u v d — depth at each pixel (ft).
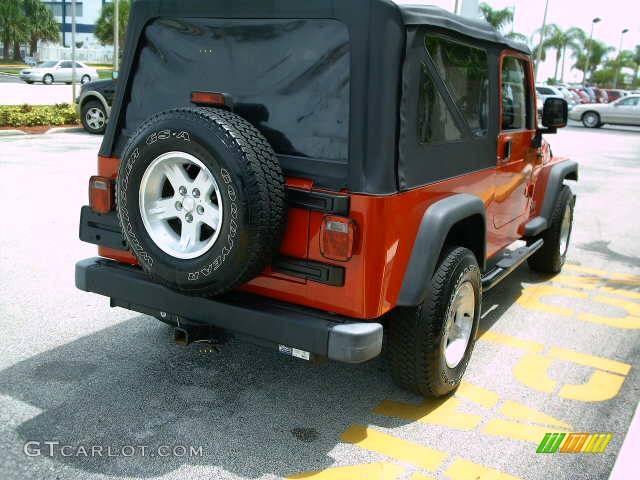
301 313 10.37
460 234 13.41
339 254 9.86
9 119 51.06
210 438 11.00
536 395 13.17
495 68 13.93
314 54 10.32
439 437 11.41
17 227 23.18
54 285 17.83
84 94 50.60
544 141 19.29
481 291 13.20
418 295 10.76
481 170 13.69
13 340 14.34
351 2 9.87
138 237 10.71
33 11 226.99
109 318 15.81
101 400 12.01
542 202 19.13
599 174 46.75
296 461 10.47
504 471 10.52
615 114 92.94
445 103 11.65
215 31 11.20
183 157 9.97
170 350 14.23
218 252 9.90
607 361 15.01
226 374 13.30
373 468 10.39
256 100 10.84
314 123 10.33
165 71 11.83
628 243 26.66
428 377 11.85
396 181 10.21
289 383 13.08
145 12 11.87
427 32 10.78
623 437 11.71
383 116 9.87
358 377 13.50
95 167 36.01
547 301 19.08
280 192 10.02
